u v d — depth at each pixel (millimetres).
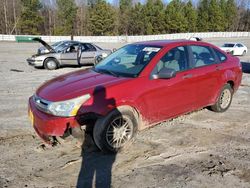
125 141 4465
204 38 60812
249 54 29609
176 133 5145
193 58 5422
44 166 3992
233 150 4543
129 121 4441
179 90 5043
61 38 44312
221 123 5699
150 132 5156
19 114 6207
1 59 19000
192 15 76125
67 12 67750
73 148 4496
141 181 3652
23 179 3678
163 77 4652
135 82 4477
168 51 5035
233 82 6355
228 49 27281
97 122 4180
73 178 3711
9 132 5152
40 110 4242
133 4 83500
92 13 68500
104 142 4211
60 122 3998
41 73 12539
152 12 73375
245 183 3646
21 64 16281
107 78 4566
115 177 3740
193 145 4688
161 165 4047
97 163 4082
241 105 7023
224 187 3553
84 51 14875
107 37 47969
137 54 5102
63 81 4637
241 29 91312
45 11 71312
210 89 5754
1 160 4133
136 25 74500
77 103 4016
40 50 15961
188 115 6098
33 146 4586
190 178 3730
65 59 14320
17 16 64125
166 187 3529
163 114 4910
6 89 8812
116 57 5340
